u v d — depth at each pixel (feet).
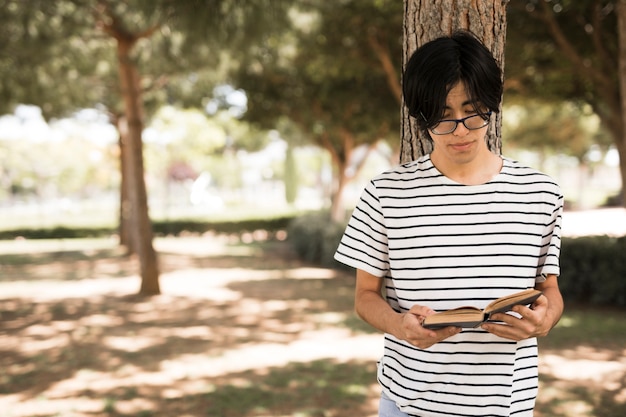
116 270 48.42
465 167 5.26
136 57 33.63
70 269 49.70
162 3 22.12
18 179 170.71
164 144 96.22
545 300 4.70
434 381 5.28
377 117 47.21
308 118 52.90
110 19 32.24
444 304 5.22
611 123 32.73
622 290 28.99
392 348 5.67
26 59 31.68
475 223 5.19
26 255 62.64
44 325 27.91
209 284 40.32
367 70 40.19
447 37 4.83
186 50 27.48
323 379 18.44
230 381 18.42
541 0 25.88
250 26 22.84
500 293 5.15
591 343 22.41
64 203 210.38
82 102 47.80
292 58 39.24
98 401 16.69
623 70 20.12
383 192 5.49
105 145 132.77
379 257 5.58
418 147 7.68
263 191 257.75
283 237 83.05
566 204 125.59
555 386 17.26
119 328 26.94
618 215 89.40
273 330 26.13
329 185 145.69
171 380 18.65
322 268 48.88
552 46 29.40
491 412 5.19
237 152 122.52
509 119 90.07
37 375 19.49
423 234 5.27
